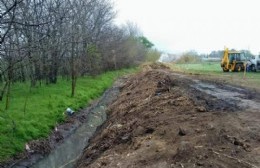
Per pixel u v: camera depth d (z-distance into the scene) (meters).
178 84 23.28
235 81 27.11
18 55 17.67
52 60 29.25
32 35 20.23
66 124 19.39
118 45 62.09
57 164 13.93
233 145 9.30
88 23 36.97
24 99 21.94
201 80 27.20
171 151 9.23
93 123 21.06
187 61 96.12
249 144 9.45
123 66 70.00
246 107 14.63
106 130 15.32
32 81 27.39
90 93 29.94
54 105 21.41
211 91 20.12
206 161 8.17
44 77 31.98
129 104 19.72
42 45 18.45
